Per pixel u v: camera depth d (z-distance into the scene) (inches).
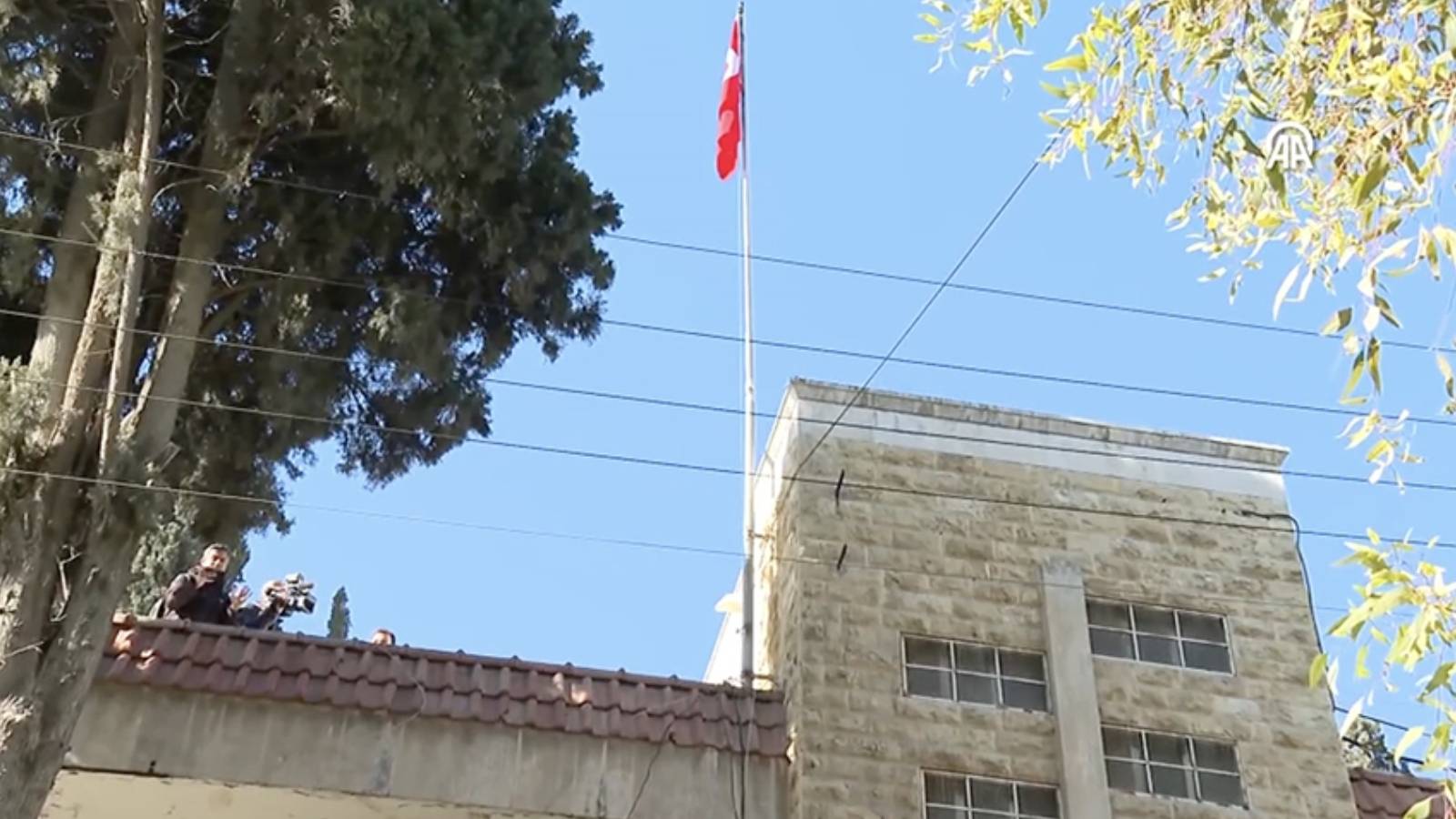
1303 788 586.9
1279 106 267.6
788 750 563.2
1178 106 287.1
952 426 651.5
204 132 542.9
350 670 550.0
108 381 476.4
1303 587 641.6
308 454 589.0
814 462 628.4
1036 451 651.5
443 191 541.3
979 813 560.1
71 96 547.8
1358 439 243.1
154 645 537.0
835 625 586.9
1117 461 656.4
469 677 562.3
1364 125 253.3
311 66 514.3
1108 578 624.4
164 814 532.1
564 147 591.2
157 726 519.5
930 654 593.0
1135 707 594.2
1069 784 562.3
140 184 490.3
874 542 612.1
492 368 577.0
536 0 578.6
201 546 849.5
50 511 446.6
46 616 436.8
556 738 548.4
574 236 573.9
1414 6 247.0
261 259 547.2
